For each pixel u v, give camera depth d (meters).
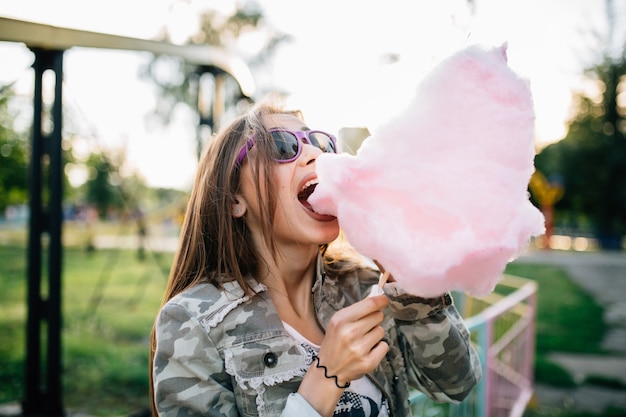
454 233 1.07
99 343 7.62
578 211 32.94
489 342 3.83
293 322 1.41
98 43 4.55
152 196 26.72
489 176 1.08
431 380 1.47
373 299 1.20
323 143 1.42
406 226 1.10
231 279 1.38
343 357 1.15
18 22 3.94
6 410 4.61
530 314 6.03
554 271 17.95
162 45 5.48
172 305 1.30
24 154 19.30
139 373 6.25
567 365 7.47
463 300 5.75
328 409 1.15
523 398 5.27
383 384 1.41
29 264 4.43
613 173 28.42
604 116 27.84
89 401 5.38
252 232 1.43
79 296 11.48
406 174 1.10
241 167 1.40
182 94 21.03
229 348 1.26
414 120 1.09
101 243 23.30
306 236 1.31
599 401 6.01
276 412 1.23
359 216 1.12
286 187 1.32
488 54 1.11
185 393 1.21
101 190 25.69
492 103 1.09
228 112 8.92
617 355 8.04
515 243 1.07
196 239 1.44
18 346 7.22
